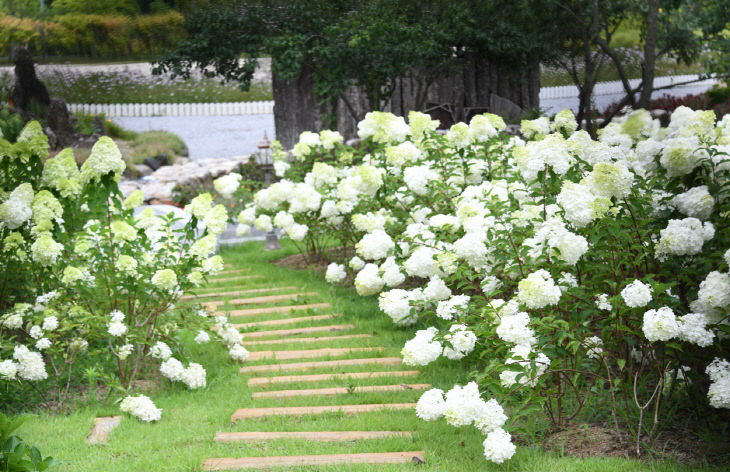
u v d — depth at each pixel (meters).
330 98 17.81
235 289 9.68
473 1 18.00
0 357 6.04
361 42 16.27
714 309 4.46
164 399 6.09
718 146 5.62
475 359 6.36
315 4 17.58
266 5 17.62
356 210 9.58
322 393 6.02
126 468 4.63
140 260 6.39
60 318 6.25
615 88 33.84
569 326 5.07
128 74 42.66
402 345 7.17
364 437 5.07
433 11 17.50
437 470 4.44
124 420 5.56
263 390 6.20
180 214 11.28
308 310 8.52
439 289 6.60
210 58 18.09
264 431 5.27
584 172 6.00
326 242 10.90
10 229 6.47
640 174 5.72
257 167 18.38
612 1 17.67
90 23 24.41
